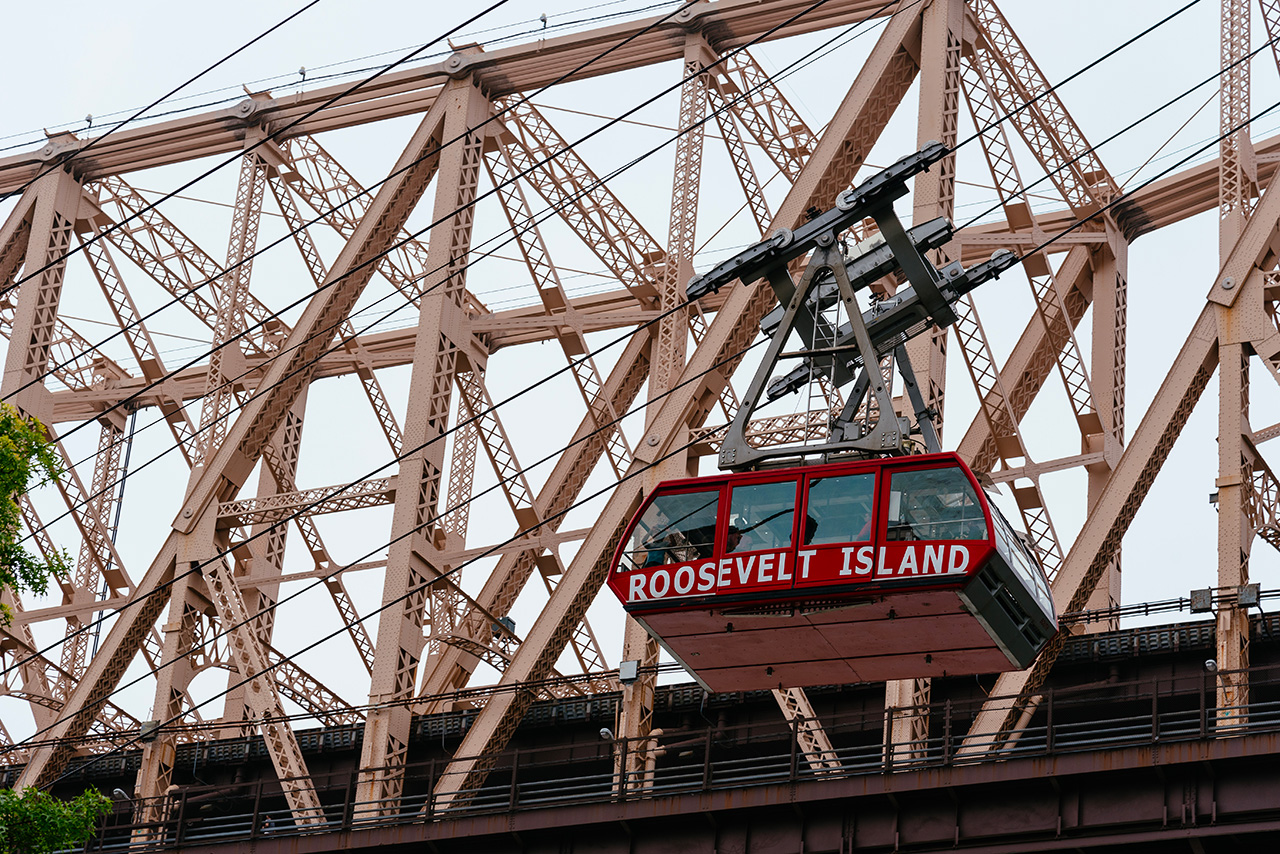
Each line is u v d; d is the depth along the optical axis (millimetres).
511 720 92938
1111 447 96875
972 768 76438
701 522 68938
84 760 103500
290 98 113500
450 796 91000
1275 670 87500
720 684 72938
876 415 91188
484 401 104062
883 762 79688
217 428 106625
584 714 99625
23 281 81188
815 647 69375
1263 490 87062
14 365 113375
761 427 94750
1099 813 74625
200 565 100312
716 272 73188
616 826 81812
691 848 80500
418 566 98062
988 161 99188
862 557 66312
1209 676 88625
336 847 86188
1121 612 83938
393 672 94875
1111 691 90938
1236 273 88125
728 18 102688
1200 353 87938
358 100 111938
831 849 78250
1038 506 98562
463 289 104312
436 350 101500
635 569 69188
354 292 106688
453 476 112875
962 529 65625
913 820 77438
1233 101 92812
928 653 68875
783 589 66938
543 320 104812
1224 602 82125
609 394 112062
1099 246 103312
